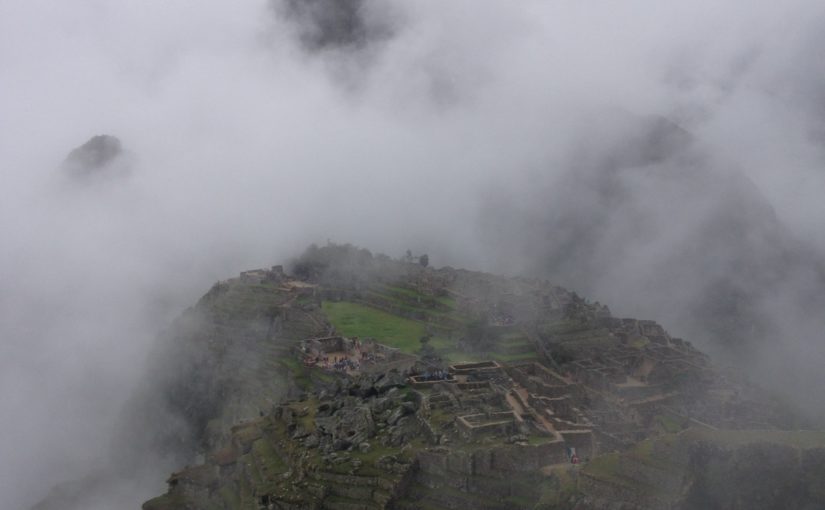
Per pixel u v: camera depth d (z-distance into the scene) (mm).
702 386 139125
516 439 94688
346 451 99188
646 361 149500
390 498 89688
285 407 118562
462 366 129625
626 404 123312
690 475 82812
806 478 82938
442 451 94188
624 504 81062
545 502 85188
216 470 113875
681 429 110000
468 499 88750
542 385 120688
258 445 112188
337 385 124500
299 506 91062
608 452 94125
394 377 118250
